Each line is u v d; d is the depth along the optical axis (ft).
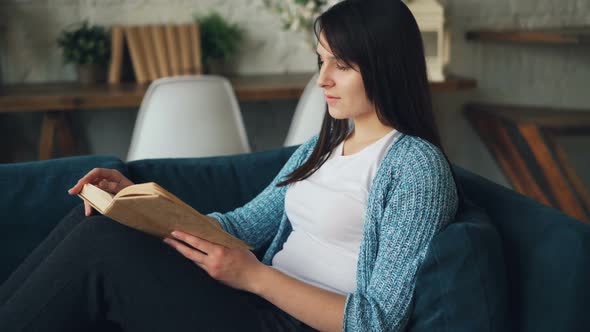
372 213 4.24
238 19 11.14
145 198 3.68
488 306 3.88
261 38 11.27
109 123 11.25
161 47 10.55
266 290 4.15
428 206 3.99
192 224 3.98
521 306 4.09
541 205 4.32
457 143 12.02
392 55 4.29
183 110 8.32
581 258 3.77
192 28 10.67
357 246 4.48
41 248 4.70
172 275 4.05
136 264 3.99
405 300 3.94
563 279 3.83
